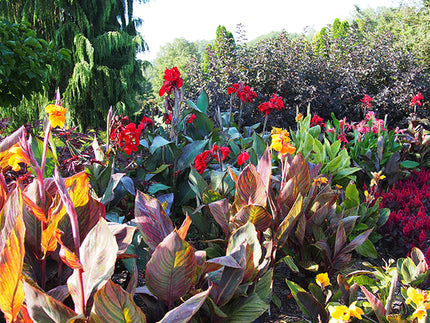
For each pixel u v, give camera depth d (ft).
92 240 4.60
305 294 6.53
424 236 10.45
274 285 9.34
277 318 8.01
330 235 9.02
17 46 17.26
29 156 4.38
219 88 26.50
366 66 31.12
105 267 4.46
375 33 37.52
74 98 40.60
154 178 12.80
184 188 12.78
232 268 6.16
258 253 6.55
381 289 7.41
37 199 5.52
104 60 44.27
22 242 3.40
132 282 5.08
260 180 7.54
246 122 26.12
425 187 15.05
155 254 4.96
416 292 5.33
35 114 41.14
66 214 5.50
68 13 41.70
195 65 28.63
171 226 6.36
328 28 39.60
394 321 5.82
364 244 9.94
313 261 8.91
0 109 35.06
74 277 4.64
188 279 5.19
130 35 47.80
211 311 5.94
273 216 8.29
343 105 29.48
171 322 4.18
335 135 17.94
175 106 13.15
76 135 11.69
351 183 10.71
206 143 13.44
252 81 26.96
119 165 11.71
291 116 26.61
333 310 5.16
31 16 41.06
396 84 29.78
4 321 4.59
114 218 8.82
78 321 4.19
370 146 17.34
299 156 7.98
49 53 18.95
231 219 7.97
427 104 29.50
